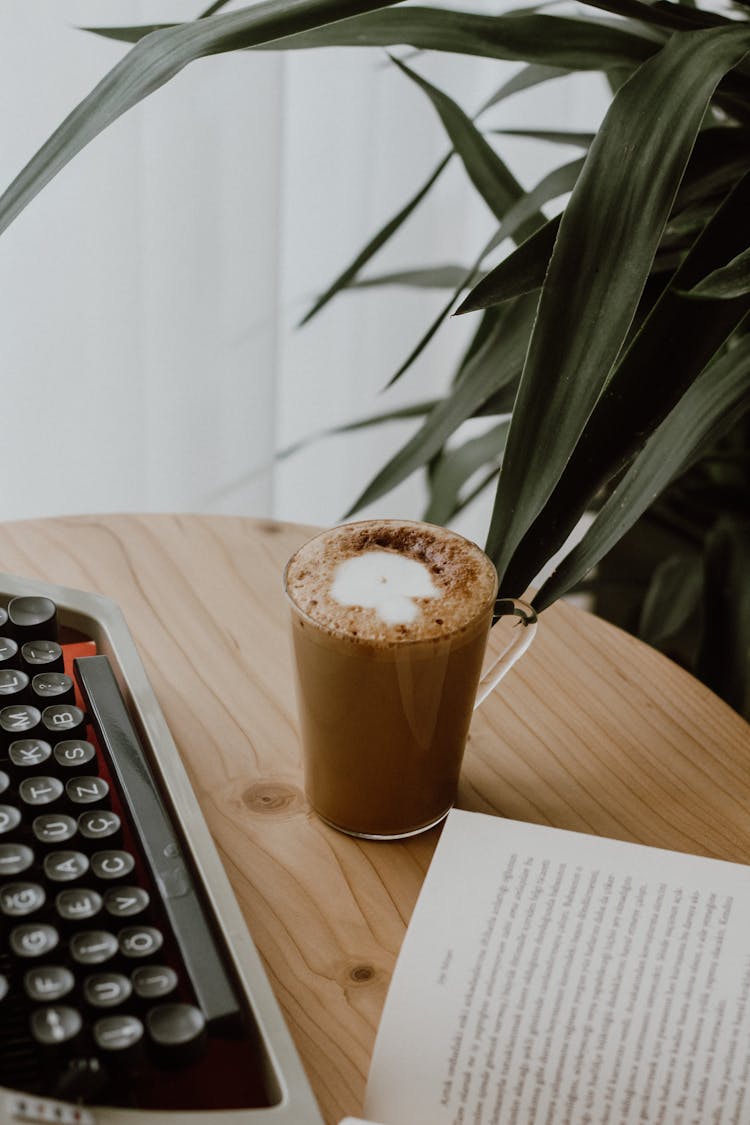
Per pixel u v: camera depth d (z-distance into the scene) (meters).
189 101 1.10
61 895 0.46
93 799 0.51
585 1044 0.46
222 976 0.45
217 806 0.58
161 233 1.16
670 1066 0.45
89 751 0.54
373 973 0.50
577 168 0.79
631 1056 0.45
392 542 0.56
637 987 0.48
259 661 0.68
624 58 0.73
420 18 0.71
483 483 1.04
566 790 0.60
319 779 0.56
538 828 0.56
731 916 0.51
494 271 0.62
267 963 0.50
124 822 0.54
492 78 1.26
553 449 0.53
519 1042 0.46
